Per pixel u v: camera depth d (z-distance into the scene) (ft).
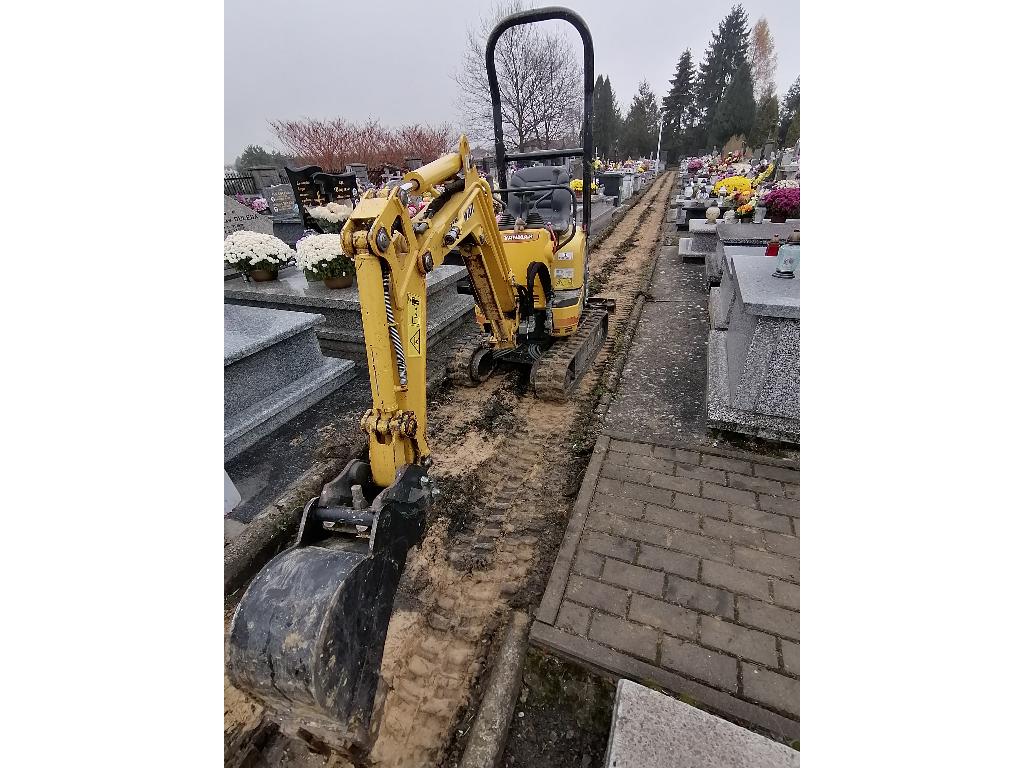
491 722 6.62
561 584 8.36
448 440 13.55
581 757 6.42
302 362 16.34
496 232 11.32
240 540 10.14
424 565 9.50
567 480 11.75
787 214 28.17
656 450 11.84
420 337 7.81
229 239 21.59
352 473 7.16
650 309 23.04
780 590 8.12
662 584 8.30
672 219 53.67
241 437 13.44
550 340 16.69
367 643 5.56
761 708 6.48
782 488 10.44
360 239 6.52
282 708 5.35
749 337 12.09
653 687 6.85
